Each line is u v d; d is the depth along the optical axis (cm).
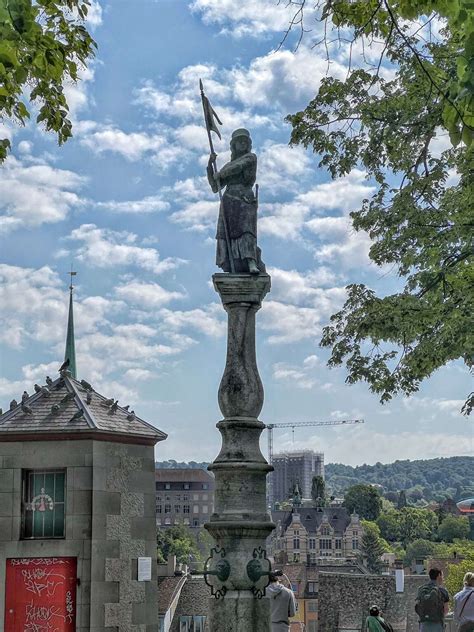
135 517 2077
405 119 2322
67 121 1572
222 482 1236
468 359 2277
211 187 1353
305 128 2406
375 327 2295
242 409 1257
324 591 5897
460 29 1052
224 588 1202
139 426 2130
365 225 2400
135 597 2050
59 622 1977
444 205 2339
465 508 12056
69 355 4050
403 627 5669
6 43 1128
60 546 1989
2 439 2023
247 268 1314
